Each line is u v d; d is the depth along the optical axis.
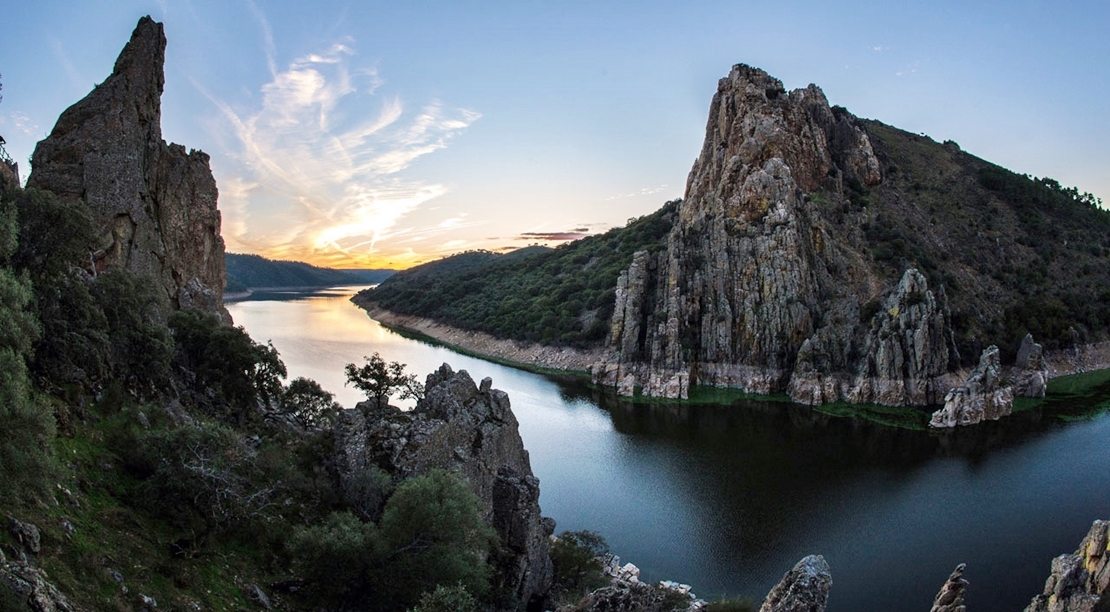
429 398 52.50
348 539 34.78
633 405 128.50
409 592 33.94
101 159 71.94
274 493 41.31
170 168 83.06
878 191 180.88
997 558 63.03
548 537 52.88
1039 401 126.69
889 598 56.47
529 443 102.31
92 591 25.11
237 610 30.00
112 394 42.44
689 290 152.50
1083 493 79.00
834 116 193.00
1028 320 154.62
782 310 141.88
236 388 64.25
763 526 71.56
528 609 46.09
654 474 87.88
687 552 65.81
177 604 27.77
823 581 20.92
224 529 34.97
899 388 126.06
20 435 26.17
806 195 162.62
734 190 164.12
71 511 28.66
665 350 143.38
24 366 29.59
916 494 79.69
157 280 71.12
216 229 92.69
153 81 81.56
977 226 181.25
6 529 23.89
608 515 74.81
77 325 41.78
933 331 129.50
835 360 135.00
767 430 109.88
